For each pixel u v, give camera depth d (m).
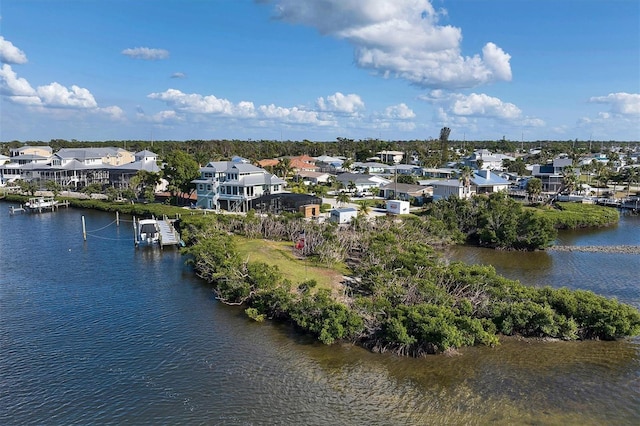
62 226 95.12
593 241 82.19
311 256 63.59
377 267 51.38
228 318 45.53
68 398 32.00
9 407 31.02
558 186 142.62
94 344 40.06
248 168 109.19
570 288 55.06
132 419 29.72
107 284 56.38
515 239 75.06
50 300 50.72
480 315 41.66
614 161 195.62
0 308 48.25
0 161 165.38
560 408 30.69
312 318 41.19
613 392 32.47
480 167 182.50
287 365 36.19
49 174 150.62
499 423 29.16
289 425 28.97
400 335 36.34
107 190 126.69
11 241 80.44
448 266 51.09
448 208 88.25
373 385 33.38
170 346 39.59
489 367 35.75
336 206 107.44
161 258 69.12
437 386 33.25
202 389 33.00
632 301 50.47
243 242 71.19
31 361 37.09
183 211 102.31
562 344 39.41
